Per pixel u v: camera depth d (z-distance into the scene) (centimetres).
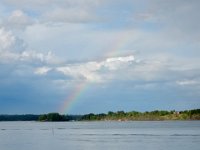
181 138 15600
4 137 17238
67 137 16938
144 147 12219
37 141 14762
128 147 12256
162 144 13062
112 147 12338
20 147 12638
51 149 12019
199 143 13338
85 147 12425
